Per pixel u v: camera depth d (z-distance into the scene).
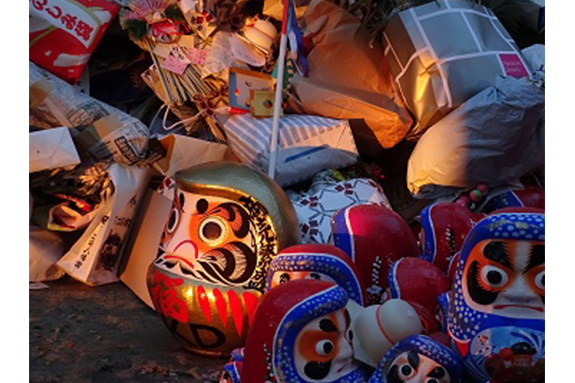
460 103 3.86
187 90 4.17
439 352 2.09
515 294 2.00
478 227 2.05
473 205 3.81
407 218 4.23
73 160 3.43
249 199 2.79
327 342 2.16
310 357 2.15
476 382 2.17
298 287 2.20
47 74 3.85
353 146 4.03
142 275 3.58
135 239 3.71
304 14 4.20
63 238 3.77
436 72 3.88
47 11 3.95
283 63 3.76
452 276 2.55
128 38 4.51
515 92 3.68
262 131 3.92
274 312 2.17
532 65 4.37
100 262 3.64
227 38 4.22
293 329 2.13
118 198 3.56
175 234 2.88
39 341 3.03
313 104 4.08
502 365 1.99
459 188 3.82
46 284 3.66
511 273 2.00
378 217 2.80
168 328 2.92
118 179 3.57
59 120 3.72
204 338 2.84
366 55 4.18
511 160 3.74
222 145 4.04
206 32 4.18
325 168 3.98
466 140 3.70
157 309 2.92
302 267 2.48
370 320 2.23
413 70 3.96
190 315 2.80
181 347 3.04
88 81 4.30
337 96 4.06
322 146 3.96
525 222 1.97
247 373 2.23
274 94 4.02
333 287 2.21
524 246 1.98
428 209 2.90
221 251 2.80
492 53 3.96
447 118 3.81
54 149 3.39
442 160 3.73
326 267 2.47
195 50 4.18
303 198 3.65
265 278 2.80
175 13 4.23
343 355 2.20
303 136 3.94
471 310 2.07
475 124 3.70
